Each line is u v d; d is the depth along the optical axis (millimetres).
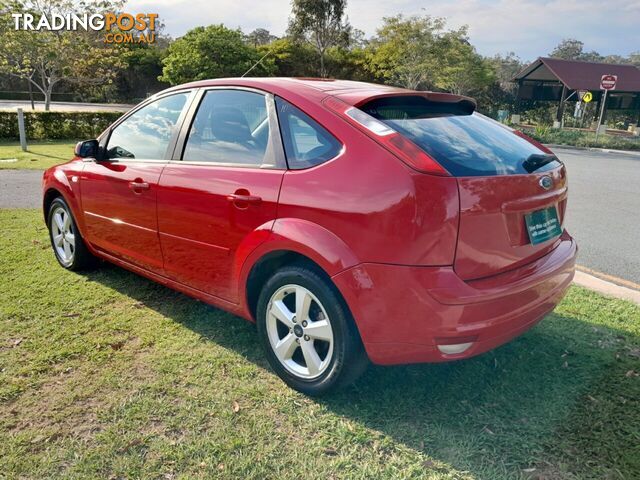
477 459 2311
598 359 3180
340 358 2570
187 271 3326
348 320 2527
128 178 3611
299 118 2760
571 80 33438
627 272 5035
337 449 2371
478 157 2518
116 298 3984
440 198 2242
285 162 2742
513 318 2457
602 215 7758
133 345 3268
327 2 35594
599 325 3672
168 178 3305
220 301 3197
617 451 2359
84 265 4504
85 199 4090
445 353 2387
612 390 2844
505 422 2564
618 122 40688
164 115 3592
